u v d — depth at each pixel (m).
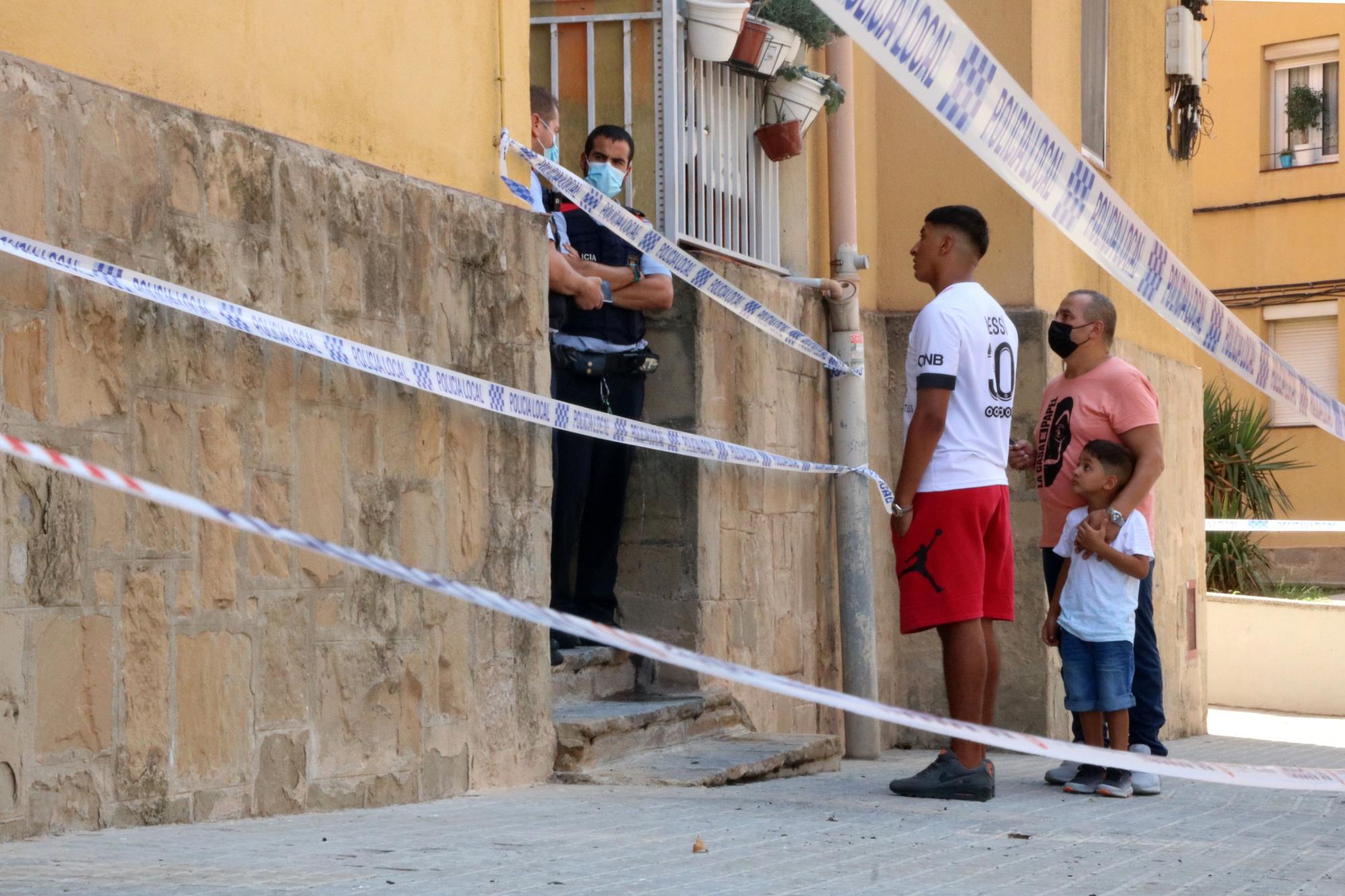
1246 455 27.69
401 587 7.87
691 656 4.08
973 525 8.77
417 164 8.46
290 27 7.54
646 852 6.21
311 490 7.32
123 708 6.27
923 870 6.05
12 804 5.79
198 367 6.70
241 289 6.98
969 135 5.46
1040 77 14.07
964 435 8.81
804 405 12.86
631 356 10.46
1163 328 18.08
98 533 6.18
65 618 6.02
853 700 4.54
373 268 7.80
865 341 13.90
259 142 7.11
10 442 3.29
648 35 11.80
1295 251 34.44
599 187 10.68
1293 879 6.15
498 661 8.65
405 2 8.38
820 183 13.55
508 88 9.27
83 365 6.14
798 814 7.80
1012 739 5.12
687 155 11.89
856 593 13.11
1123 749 9.41
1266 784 5.71
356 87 7.99
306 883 5.11
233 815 6.80
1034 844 7.02
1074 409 10.05
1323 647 23.02
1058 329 10.13
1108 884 5.88
